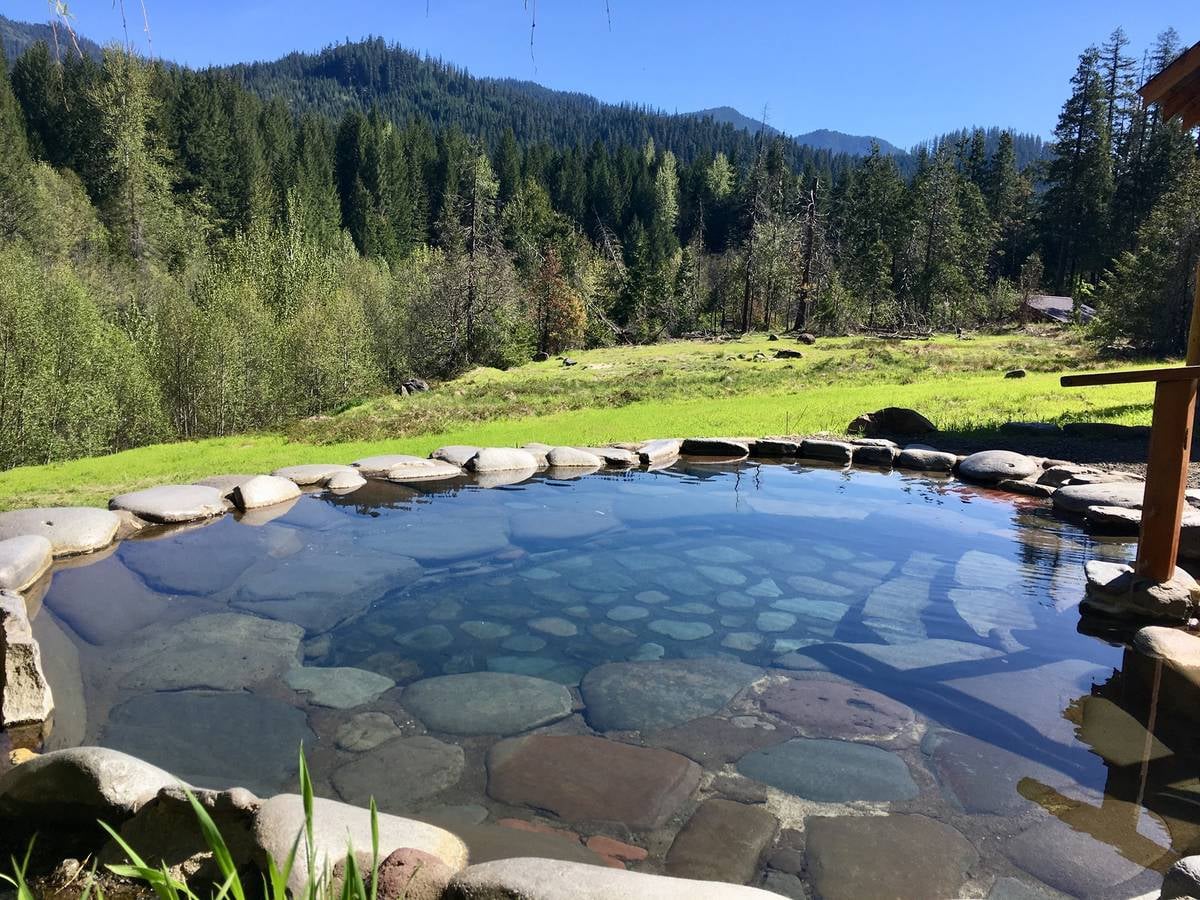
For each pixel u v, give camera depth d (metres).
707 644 4.00
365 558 5.41
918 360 22.56
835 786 2.73
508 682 3.55
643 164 92.75
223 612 4.41
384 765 2.85
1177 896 1.96
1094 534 6.05
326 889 1.67
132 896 2.11
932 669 3.70
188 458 10.17
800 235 47.16
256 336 22.16
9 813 2.46
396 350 32.19
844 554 5.54
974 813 2.58
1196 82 4.09
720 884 1.93
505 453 8.59
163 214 36.75
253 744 3.00
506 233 55.34
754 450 9.55
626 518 6.52
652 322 48.38
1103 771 2.84
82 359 17.81
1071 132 51.91
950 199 47.69
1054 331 36.97
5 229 29.11
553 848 2.36
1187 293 25.08
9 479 8.42
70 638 4.04
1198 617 4.32
